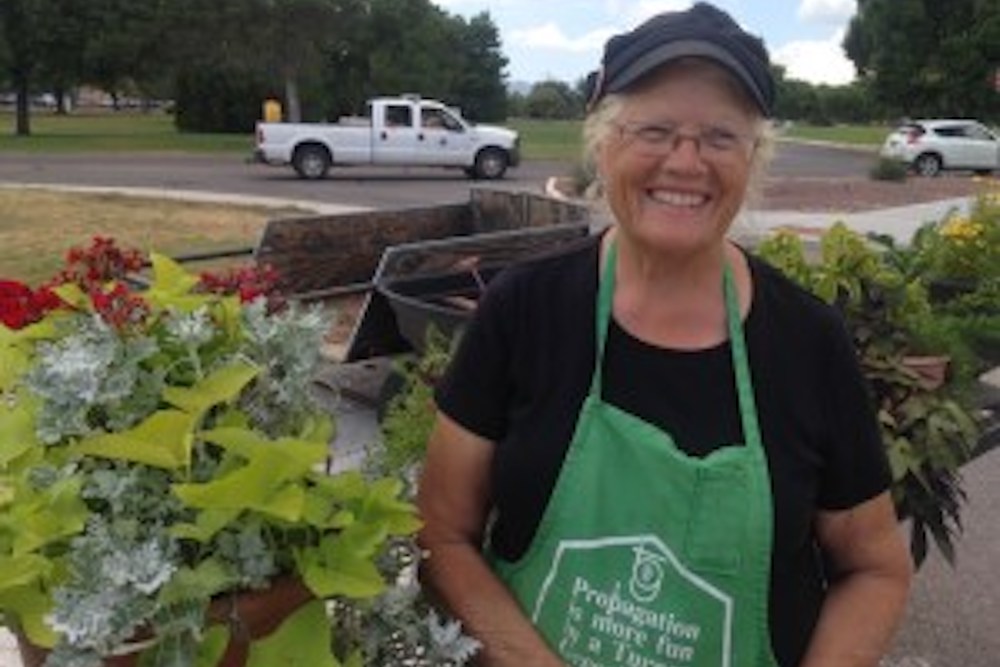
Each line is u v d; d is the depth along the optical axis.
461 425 1.90
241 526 1.56
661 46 1.70
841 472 1.86
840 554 1.95
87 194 18.00
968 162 29.20
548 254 1.90
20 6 38.81
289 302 2.14
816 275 3.61
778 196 20.25
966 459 3.31
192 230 13.61
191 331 1.72
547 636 1.82
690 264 1.79
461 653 1.71
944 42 43.00
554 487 1.79
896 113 48.31
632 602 1.76
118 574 1.42
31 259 10.93
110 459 1.65
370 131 24.08
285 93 42.94
